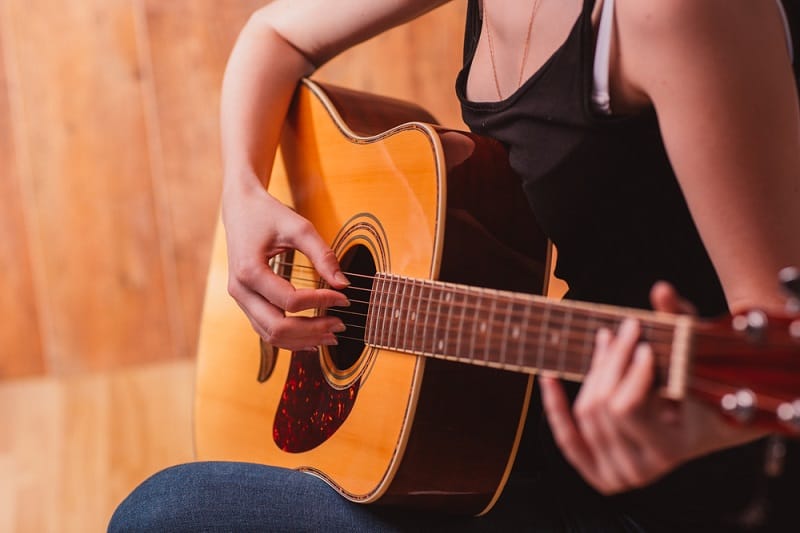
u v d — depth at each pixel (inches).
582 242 43.4
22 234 147.9
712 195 35.0
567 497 45.1
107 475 112.0
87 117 146.6
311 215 56.1
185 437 122.3
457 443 43.8
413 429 43.3
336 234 53.2
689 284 41.2
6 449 122.3
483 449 44.1
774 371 27.0
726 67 34.3
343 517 45.8
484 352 36.8
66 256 148.7
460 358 38.8
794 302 26.5
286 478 47.3
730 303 35.4
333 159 55.6
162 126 147.9
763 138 34.4
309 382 52.4
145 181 148.7
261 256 52.1
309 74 62.6
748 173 34.4
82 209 148.3
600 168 40.9
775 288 34.6
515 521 44.9
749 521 30.5
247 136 58.7
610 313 31.0
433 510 45.7
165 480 47.4
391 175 49.3
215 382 62.0
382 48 148.0
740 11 34.5
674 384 28.5
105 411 133.9
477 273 44.4
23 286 148.6
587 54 39.6
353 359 49.8
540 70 42.4
